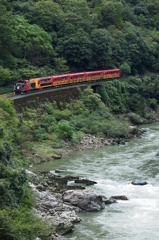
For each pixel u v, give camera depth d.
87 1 181.50
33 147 90.31
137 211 58.88
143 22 194.75
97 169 79.69
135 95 140.50
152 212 58.53
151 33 185.62
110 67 149.25
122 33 162.12
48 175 73.94
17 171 50.16
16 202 49.31
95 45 139.12
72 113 111.50
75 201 59.91
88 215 57.59
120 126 111.06
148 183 71.50
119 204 61.75
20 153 84.00
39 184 67.12
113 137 107.25
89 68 140.50
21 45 121.88
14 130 83.50
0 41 111.19
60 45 137.88
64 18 145.50
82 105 115.38
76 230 52.59
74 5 154.75
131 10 196.62
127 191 67.44
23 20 128.38
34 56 130.38
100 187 69.00
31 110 99.94
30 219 47.31
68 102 114.75
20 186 50.72
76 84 124.62
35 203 56.44
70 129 100.25
